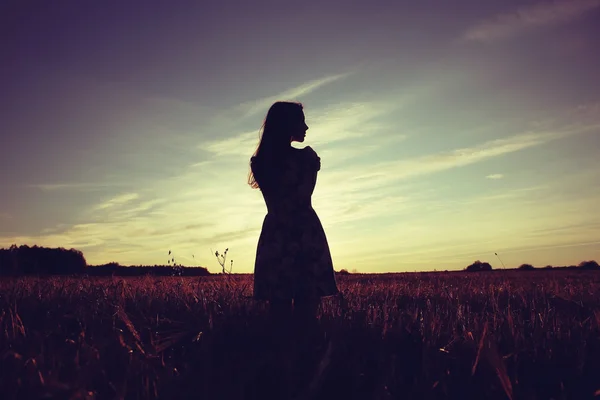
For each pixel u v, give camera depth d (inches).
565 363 149.8
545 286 442.0
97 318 208.8
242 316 197.3
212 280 374.3
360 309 225.8
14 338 169.8
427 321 200.1
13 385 125.8
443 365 148.5
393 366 138.9
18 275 482.3
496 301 299.3
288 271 188.2
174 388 130.1
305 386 136.9
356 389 135.0
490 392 131.6
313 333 172.6
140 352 157.2
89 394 124.5
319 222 194.5
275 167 191.8
